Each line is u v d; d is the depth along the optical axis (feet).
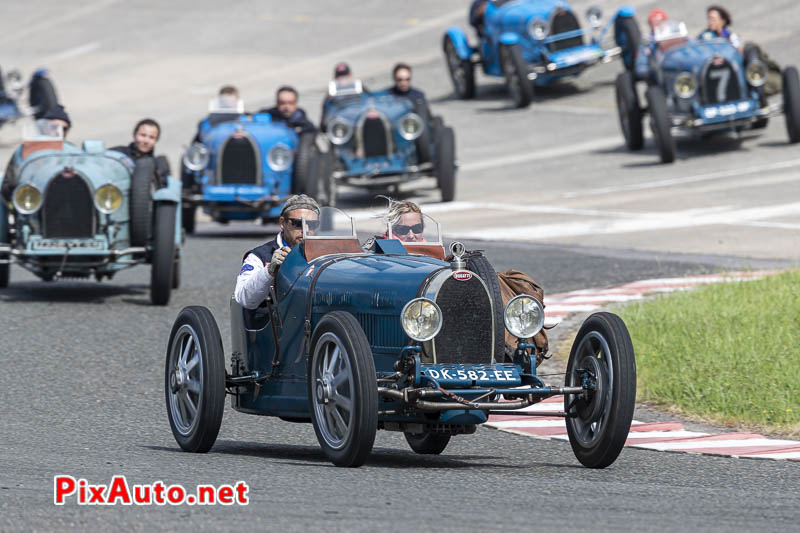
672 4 490.49
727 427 96.02
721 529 59.77
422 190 289.12
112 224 158.10
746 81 278.87
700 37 291.99
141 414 100.78
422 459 84.48
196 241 222.48
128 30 575.79
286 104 238.89
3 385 111.14
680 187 256.93
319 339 76.64
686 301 138.41
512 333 76.59
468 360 76.79
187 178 231.30
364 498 65.41
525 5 386.52
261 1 618.03
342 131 259.19
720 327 122.72
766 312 128.88
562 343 127.44
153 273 153.89
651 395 105.19
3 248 157.79
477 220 234.58
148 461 79.05
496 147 336.70
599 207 240.94
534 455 86.43
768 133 309.83
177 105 435.12
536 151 325.83
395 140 260.62
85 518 60.08
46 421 96.94
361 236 123.65
